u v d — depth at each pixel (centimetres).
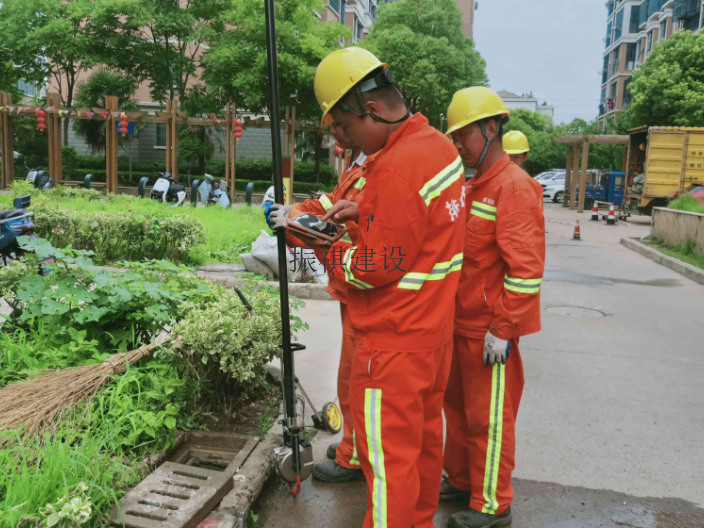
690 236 1154
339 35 2094
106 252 809
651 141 1897
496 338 248
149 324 390
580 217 2242
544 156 5125
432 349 212
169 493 245
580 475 319
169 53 2334
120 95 2419
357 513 276
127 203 1299
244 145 2895
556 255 1224
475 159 259
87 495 228
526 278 243
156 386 314
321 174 2678
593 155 4428
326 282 745
